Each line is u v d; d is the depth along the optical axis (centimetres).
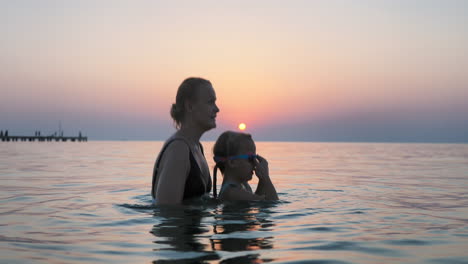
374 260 205
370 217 322
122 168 996
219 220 293
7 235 254
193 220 293
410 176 805
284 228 274
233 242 233
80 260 200
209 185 382
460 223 302
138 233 255
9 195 460
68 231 264
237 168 381
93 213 330
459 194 497
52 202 397
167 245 226
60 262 197
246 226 276
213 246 224
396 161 1553
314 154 2469
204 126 362
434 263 201
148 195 454
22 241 238
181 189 327
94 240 240
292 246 228
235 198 371
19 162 1217
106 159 1510
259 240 239
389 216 328
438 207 385
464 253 219
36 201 407
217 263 192
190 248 219
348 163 1380
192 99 356
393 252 221
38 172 839
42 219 306
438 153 2680
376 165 1247
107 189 526
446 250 225
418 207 382
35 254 211
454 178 756
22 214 328
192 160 337
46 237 248
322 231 268
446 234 264
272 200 390
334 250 222
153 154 2117
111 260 199
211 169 955
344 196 457
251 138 393
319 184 620
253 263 193
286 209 348
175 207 324
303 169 1039
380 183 646
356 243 238
